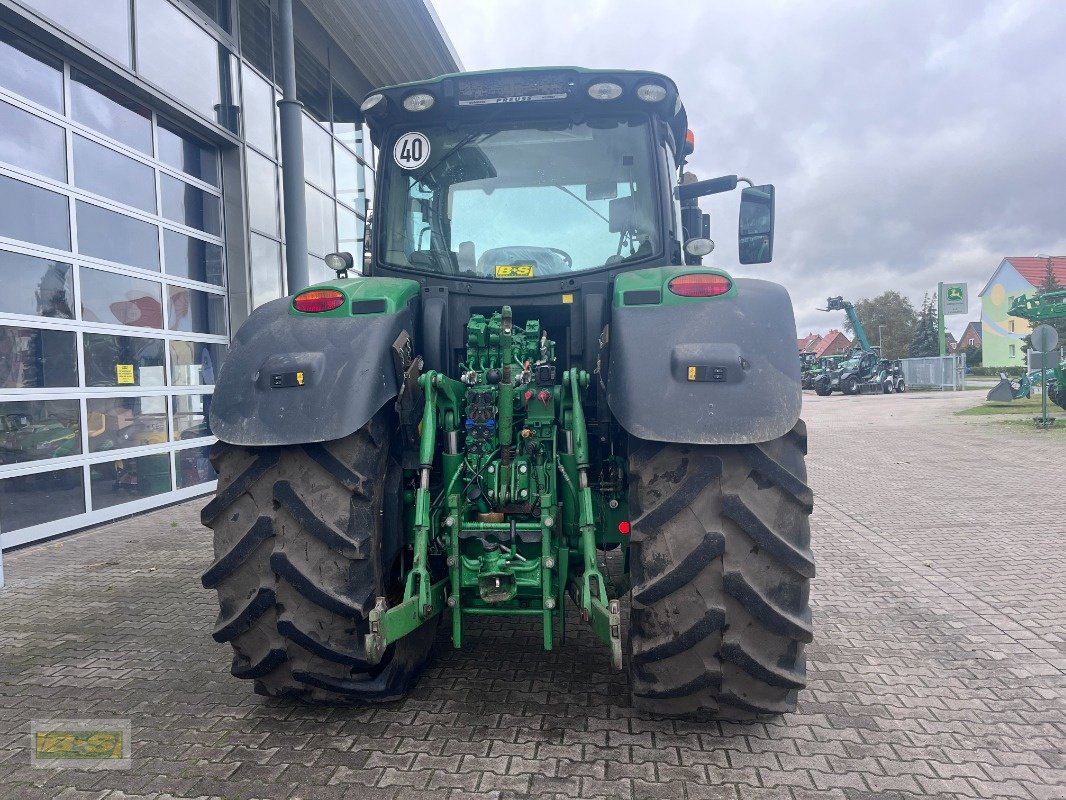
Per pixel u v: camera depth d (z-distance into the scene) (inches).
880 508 282.5
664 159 130.2
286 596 96.4
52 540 233.3
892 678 124.7
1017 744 102.0
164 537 236.4
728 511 89.7
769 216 144.3
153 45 276.2
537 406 111.3
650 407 92.0
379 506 100.9
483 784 90.5
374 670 104.4
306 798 88.4
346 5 360.5
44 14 226.5
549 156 130.6
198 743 102.4
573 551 109.1
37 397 230.5
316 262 396.8
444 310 124.2
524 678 122.3
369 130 141.6
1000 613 159.5
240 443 95.0
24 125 228.1
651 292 103.7
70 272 244.2
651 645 93.3
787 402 92.0
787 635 91.7
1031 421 635.5
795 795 88.6
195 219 314.0
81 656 137.6
